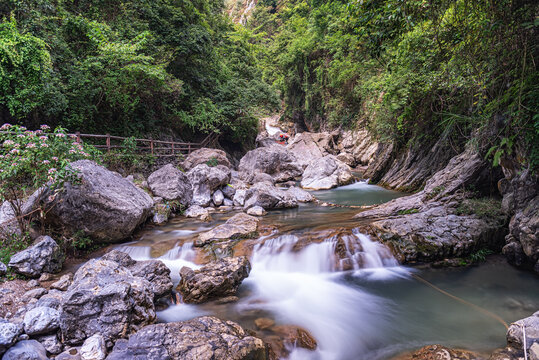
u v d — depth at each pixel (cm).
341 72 1989
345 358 325
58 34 982
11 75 720
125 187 691
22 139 494
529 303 422
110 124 1206
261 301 443
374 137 1391
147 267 453
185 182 999
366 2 360
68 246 548
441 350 314
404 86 744
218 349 279
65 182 533
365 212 784
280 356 323
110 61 1033
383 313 413
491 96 446
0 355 274
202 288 430
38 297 399
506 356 285
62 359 287
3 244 494
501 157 502
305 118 3356
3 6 809
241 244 596
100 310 325
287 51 3152
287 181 1684
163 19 1480
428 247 550
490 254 575
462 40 403
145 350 272
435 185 767
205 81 1809
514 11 325
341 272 532
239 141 2233
